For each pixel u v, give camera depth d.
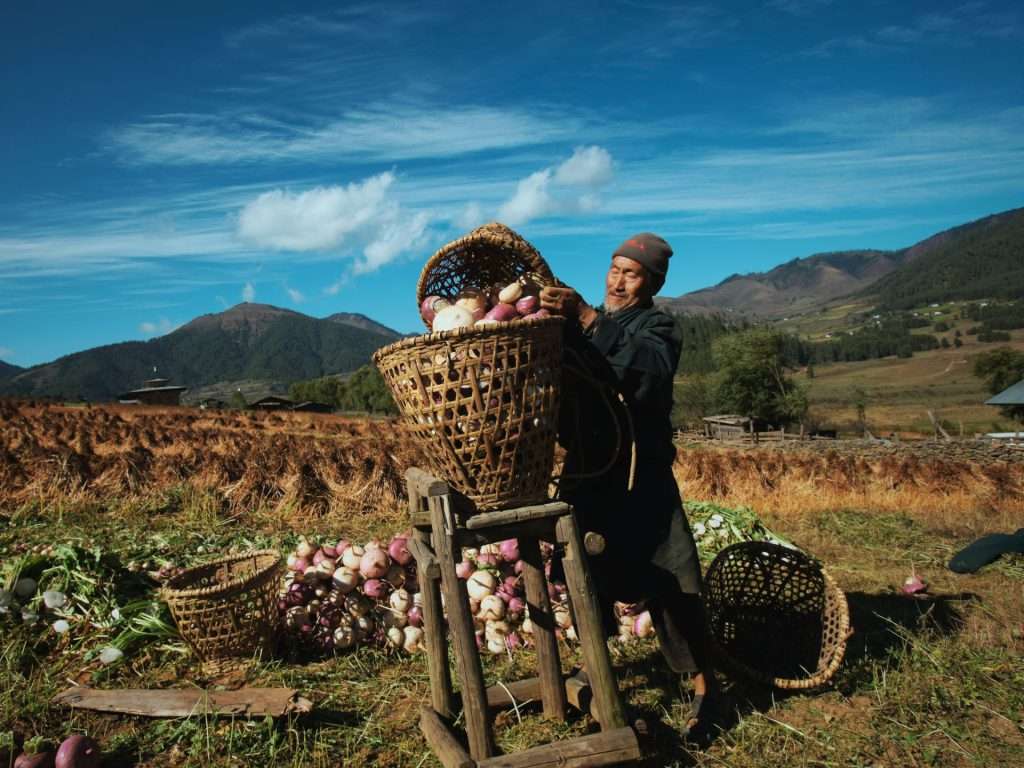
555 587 5.55
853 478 16.61
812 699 4.40
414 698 4.38
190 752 3.72
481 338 2.99
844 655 4.97
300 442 18.30
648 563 3.71
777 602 5.06
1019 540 7.83
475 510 3.35
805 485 15.59
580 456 3.77
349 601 5.16
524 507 3.32
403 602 5.20
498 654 5.13
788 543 7.53
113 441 20.30
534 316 3.11
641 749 3.71
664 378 3.53
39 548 6.40
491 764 3.24
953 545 9.12
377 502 11.54
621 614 5.37
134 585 5.59
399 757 3.75
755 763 3.73
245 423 38.69
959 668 4.74
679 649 3.90
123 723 3.98
